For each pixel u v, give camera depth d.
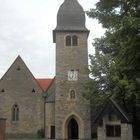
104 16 17.12
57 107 48.44
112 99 32.25
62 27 51.03
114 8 16.30
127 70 15.77
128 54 14.52
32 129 50.38
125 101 36.81
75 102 48.47
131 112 37.62
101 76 41.59
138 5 14.55
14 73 52.22
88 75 48.59
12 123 50.50
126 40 14.32
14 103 51.12
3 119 35.78
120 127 30.03
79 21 51.69
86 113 48.06
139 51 14.16
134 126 36.97
